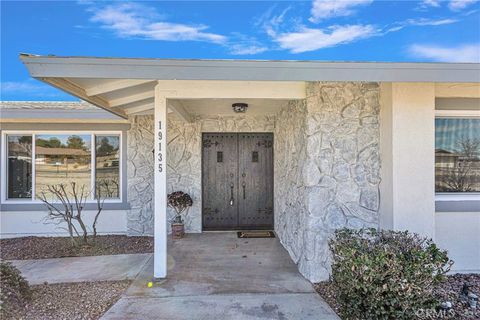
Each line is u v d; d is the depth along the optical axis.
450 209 5.03
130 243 7.02
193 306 3.81
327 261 4.64
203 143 8.20
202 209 8.13
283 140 6.73
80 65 3.71
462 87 5.06
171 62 3.79
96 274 4.97
